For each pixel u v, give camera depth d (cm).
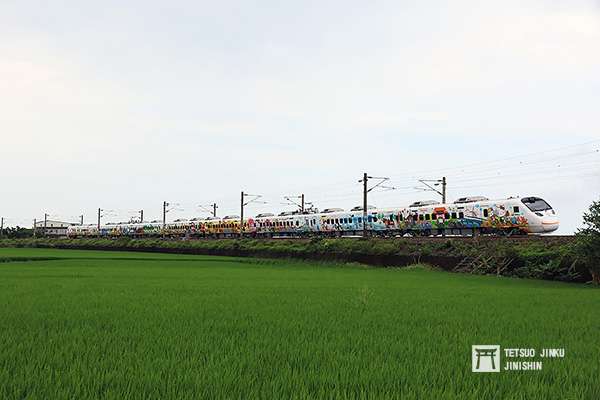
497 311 1331
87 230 11281
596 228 2689
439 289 2089
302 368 686
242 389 579
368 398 558
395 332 983
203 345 823
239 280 2548
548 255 3164
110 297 1606
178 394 555
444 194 5438
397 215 5425
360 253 4781
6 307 1321
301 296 1698
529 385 611
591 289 2227
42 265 4038
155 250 7688
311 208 7412
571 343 882
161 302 1470
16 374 619
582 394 580
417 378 638
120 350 778
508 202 4397
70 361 701
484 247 3800
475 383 628
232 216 8238
